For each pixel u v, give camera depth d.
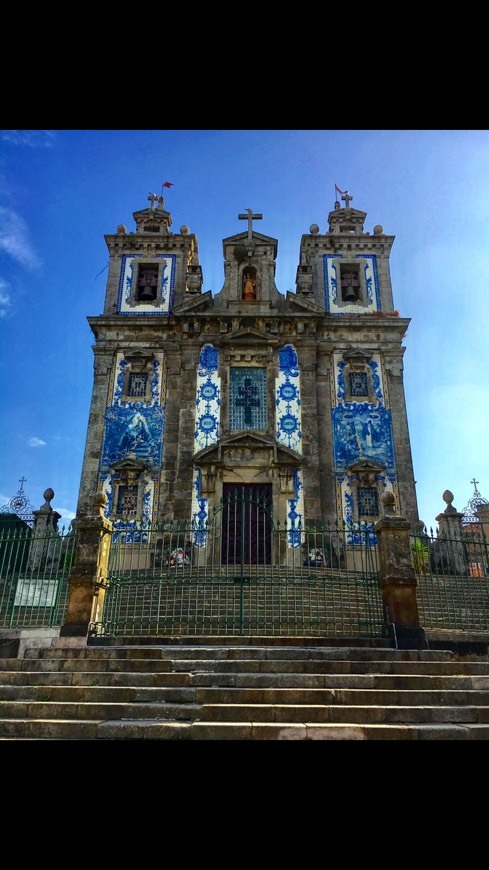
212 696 7.18
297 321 24.28
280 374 23.84
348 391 24.00
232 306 24.53
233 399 23.50
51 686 7.55
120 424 23.23
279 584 11.34
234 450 22.50
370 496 22.53
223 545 21.20
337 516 22.03
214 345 24.19
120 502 22.11
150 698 7.20
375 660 8.94
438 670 8.51
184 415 23.09
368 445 23.17
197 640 9.89
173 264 26.30
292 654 8.90
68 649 8.96
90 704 6.87
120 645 9.84
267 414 23.22
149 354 24.08
